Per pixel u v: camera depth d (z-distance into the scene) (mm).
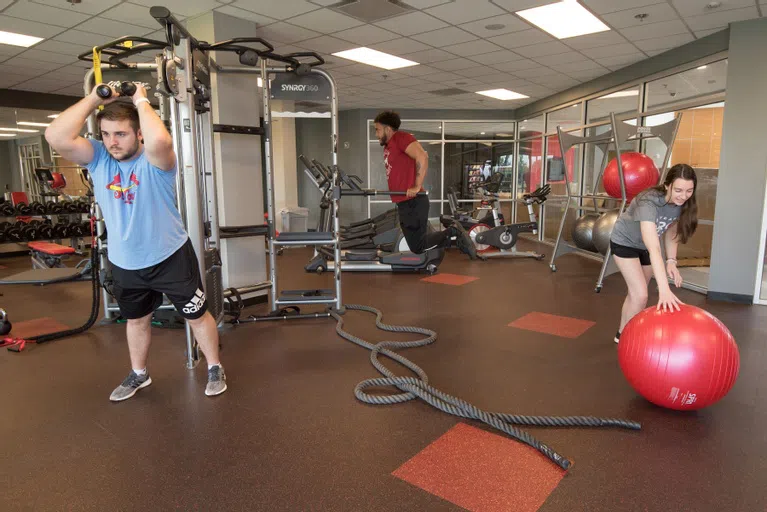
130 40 2672
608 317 3875
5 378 2705
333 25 4586
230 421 2191
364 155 10164
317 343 3258
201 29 4230
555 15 4312
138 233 2111
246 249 4371
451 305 4309
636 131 4473
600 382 2600
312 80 3658
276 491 1688
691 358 2029
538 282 5320
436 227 10109
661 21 4391
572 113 7824
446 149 10172
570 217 8062
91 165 2084
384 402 2328
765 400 2369
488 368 2807
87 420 2211
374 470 1807
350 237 6309
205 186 3361
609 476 1759
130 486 1725
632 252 2826
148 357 3006
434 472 1789
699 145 5961
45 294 4844
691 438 2020
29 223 6957
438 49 5422
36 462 1877
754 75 4195
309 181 11156
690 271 5602
